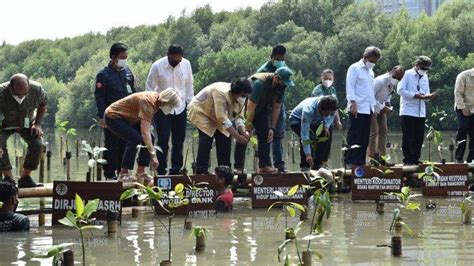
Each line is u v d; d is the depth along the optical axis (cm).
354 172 1338
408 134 1549
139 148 1194
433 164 1380
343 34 6188
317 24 6944
